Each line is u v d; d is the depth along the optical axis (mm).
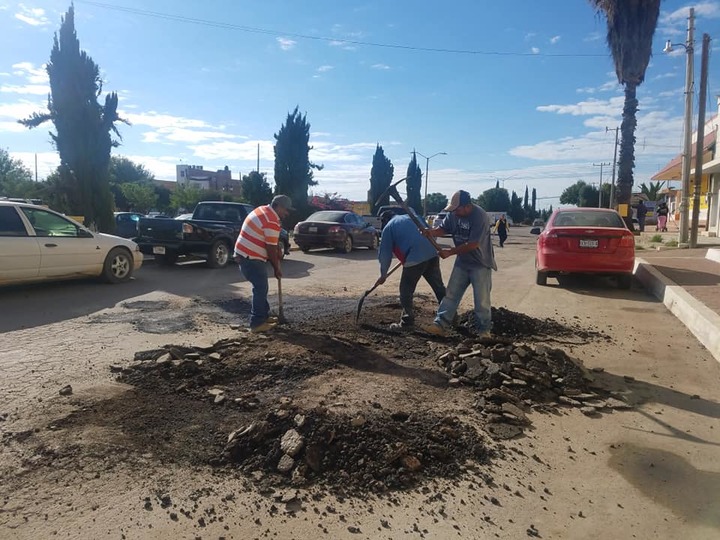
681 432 3898
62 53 16312
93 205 17141
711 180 25984
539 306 8484
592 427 3965
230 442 3393
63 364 5023
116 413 3891
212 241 12688
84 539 2580
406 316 6430
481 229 5629
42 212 9031
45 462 3229
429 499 3004
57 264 9055
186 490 3006
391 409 3973
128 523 2709
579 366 5008
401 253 6324
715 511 2936
